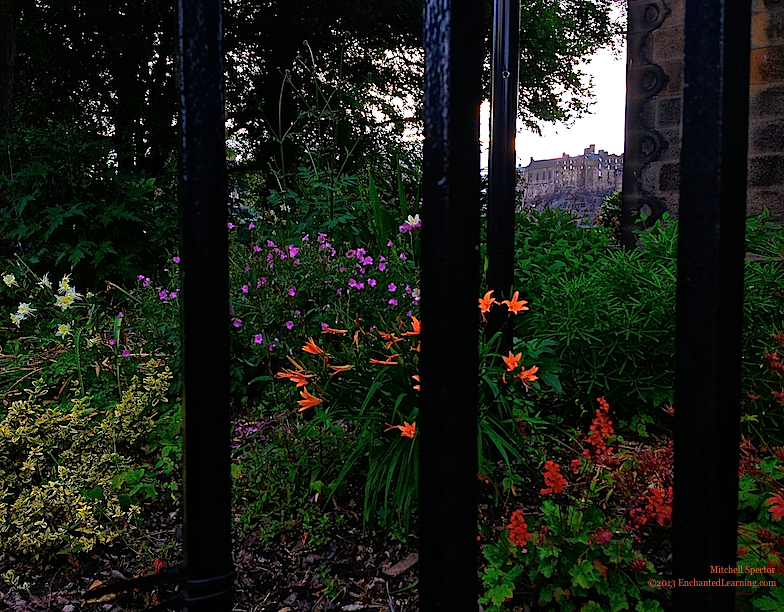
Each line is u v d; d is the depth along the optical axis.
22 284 4.53
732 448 0.65
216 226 0.64
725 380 0.64
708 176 0.62
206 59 0.63
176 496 2.24
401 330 2.26
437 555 0.64
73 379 3.08
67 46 8.75
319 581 1.78
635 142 4.75
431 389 0.63
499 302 2.27
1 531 1.91
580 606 1.62
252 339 2.84
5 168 5.22
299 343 2.93
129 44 8.59
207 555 0.66
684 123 0.64
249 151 9.38
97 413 2.69
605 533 1.55
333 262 3.14
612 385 2.67
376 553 1.90
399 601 1.68
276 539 1.99
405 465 2.02
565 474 2.20
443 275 0.61
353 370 2.21
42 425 2.21
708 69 0.62
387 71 11.58
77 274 5.10
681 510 0.66
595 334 2.68
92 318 3.44
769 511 1.48
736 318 0.64
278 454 2.28
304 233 3.91
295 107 9.66
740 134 0.63
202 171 0.63
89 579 1.85
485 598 1.55
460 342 0.62
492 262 2.31
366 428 2.17
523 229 4.57
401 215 3.87
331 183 4.17
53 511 1.96
